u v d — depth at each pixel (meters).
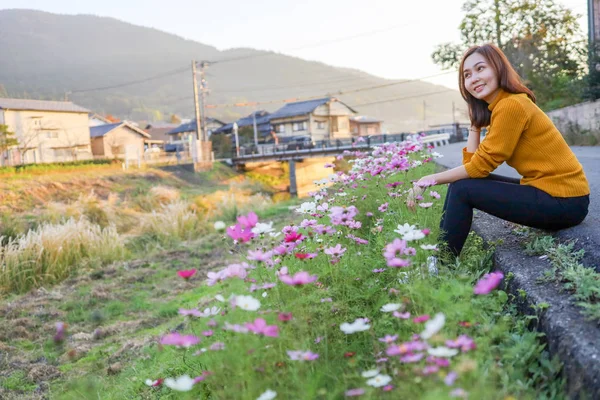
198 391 2.15
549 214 2.35
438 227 2.67
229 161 34.91
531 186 2.38
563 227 2.48
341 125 54.91
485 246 2.82
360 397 1.47
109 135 45.16
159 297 7.12
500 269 2.44
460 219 2.46
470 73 2.47
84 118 40.12
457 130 30.97
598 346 1.53
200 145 33.84
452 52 28.17
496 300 2.12
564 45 25.55
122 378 3.75
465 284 2.03
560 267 2.16
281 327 1.77
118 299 7.22
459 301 1.84
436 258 2.41
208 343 1.95
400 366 1.59
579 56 23.98
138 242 11.64
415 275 2.16
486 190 2.40
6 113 35.31
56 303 7.29
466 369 1.30
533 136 2.32
